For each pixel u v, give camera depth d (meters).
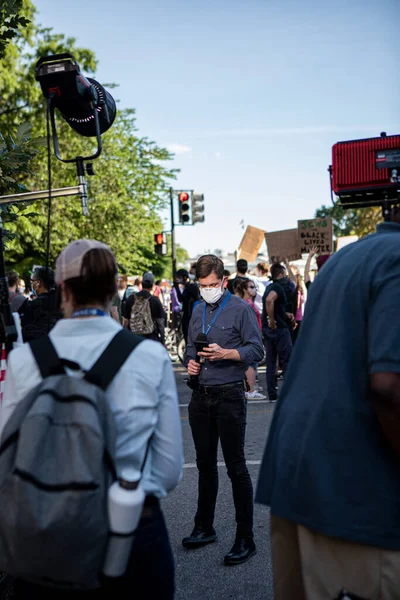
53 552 1.68
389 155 2.44
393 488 1.85
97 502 1.71
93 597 1.88
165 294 21.86
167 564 2.04
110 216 29.23
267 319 9.46
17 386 1.94
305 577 1.94
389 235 2.02
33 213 4.32
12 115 24.64
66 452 1.73
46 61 3.11
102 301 2.06
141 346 1.98
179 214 17.84
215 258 4.37
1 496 1.72
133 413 1.90
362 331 1.92
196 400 4.32
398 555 1.84
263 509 5.06
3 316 2.67
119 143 31.77
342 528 1.84
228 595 3.66
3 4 4.23
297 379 2.06
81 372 1.92
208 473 4.39
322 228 12.62
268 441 2.17
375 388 1.80
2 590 3.14
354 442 1.87
